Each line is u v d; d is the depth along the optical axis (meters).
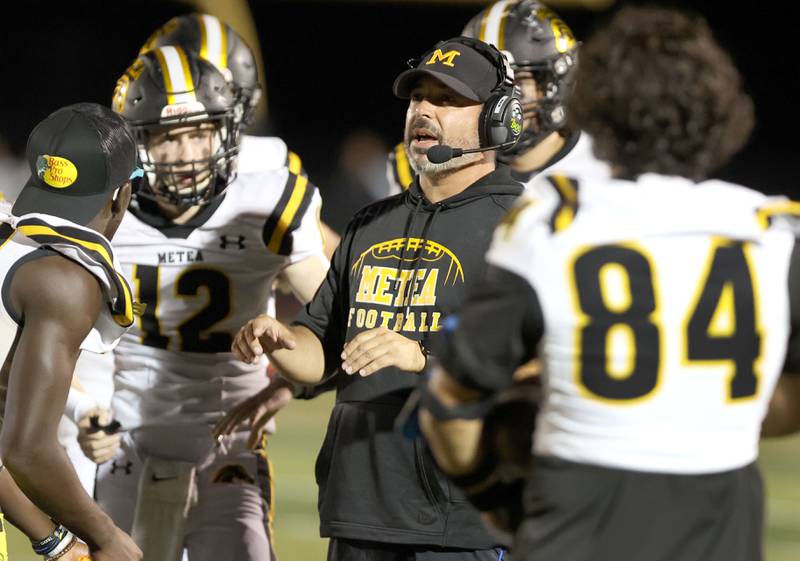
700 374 6.55
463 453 6.95
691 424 6.55
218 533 11.93
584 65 6.96
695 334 6.53
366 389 9.80
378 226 10.12
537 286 6.56
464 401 6.77
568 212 6.63
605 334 6.51
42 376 8.20
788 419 7.34
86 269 8.50
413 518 9.56
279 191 11.99
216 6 50.81
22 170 45.16
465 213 9.84
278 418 28.67
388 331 9.28
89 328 8.52
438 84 9.92
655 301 6.52
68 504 8.52
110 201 9.18
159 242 11.88
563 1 46.47
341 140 56.56
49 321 8.30
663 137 6.70
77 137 8.89
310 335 10.23
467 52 9.95
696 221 6.62
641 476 6.53
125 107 11.56
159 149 11.58
